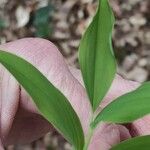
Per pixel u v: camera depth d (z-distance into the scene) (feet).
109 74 0.86
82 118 1.22
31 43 1.51
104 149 1.05
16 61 0.76
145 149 0.78
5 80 1.45
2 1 5.13
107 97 1.37
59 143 4.00
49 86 0.78
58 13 4.98
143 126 1.26
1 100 1.46
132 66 4.55
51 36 4.84
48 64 1.43
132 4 4.97
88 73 0.86
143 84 0.80
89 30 0.86
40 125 1.69
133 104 0.79
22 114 1.59
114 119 0.79
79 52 0.86
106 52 0.86
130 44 4.70
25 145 3.94
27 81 0.76
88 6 4.99
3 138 1.47
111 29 0.85
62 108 0.78
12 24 4.99
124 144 0.78
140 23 4.84
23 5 5.05
